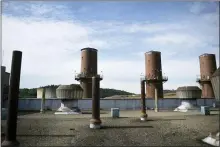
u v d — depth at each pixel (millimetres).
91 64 52750
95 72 52969
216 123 17797
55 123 18172
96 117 15398
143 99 20734
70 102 31734
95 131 13938
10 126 9836
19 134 12703
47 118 22953
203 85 57094
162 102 42625
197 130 14172
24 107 38094
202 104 44188
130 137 11805
